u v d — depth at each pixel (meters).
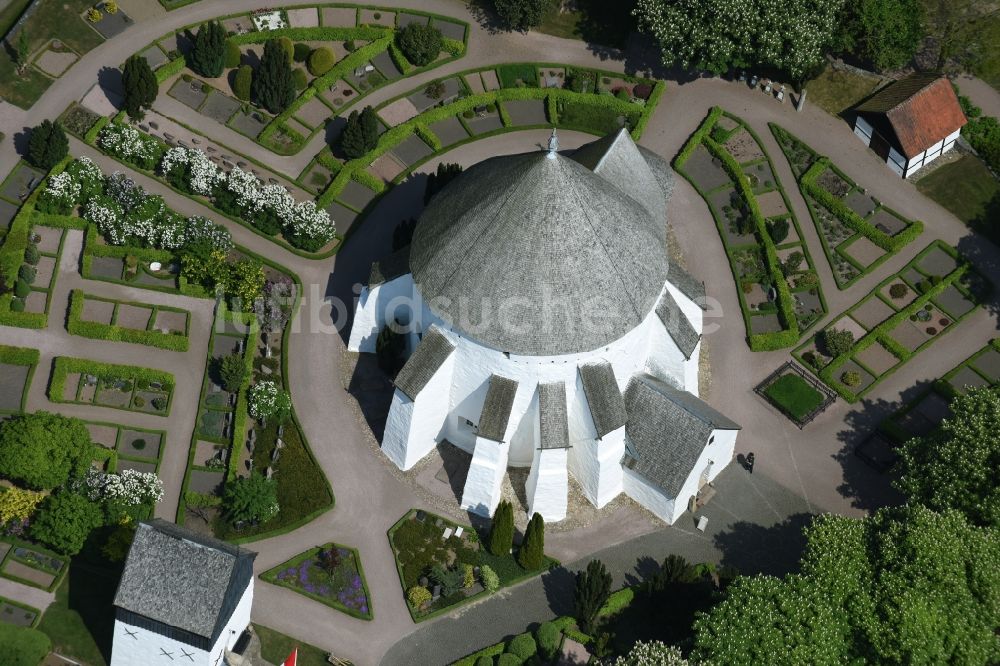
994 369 139.88
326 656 116.81
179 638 107.06
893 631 107.75
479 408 126.44
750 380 138.50
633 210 124.62
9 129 149.38
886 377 139.00
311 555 122.69
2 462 120.19
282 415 130.88
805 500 130.25
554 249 117.69
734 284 145.38
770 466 132.38
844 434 135.00
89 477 121.69
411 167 151.38
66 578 119.00
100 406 130.25
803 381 138.25
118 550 118.25
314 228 141.50
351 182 149.62
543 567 123.06
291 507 125.19
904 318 143.12
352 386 134.50
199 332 135.88
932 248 149.12
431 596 120.38
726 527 127.81
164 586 106.50
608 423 121.25
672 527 127.31
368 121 147.88
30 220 141.25
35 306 136.25
